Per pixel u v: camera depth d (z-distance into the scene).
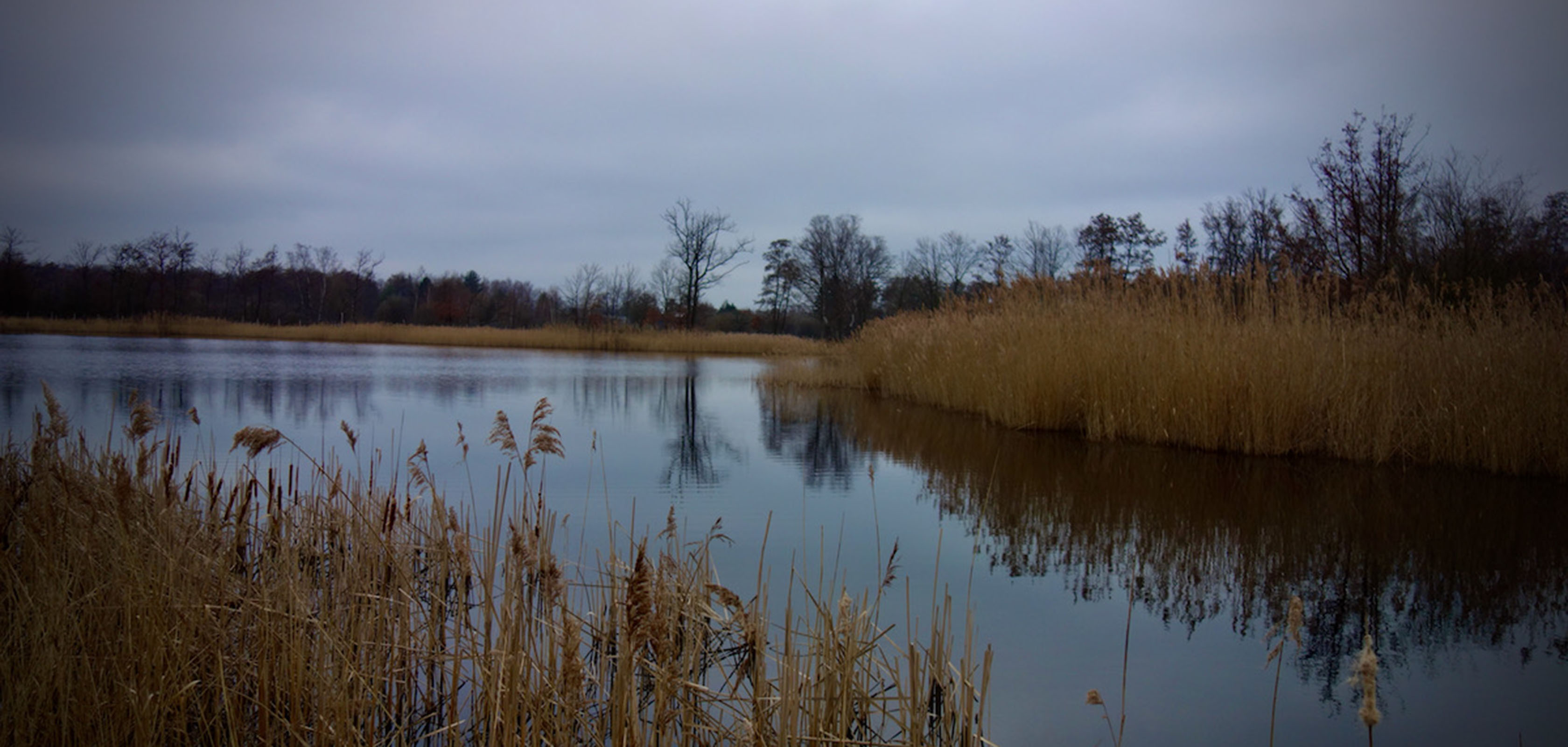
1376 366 9.01
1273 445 9.07
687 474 7.88
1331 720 3.32
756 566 5.01
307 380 16.86
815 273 64.50
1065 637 4.08
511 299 62.78
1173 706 3.39
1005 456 9.16
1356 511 6.64
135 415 4.06
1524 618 4.46
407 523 4.96
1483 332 8.99
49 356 20.92
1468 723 3.31
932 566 5.15
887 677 3.61
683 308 54.72
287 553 3.92
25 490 4.30
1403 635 4.23
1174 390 9.87
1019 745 3.06
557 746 2.79
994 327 13.67
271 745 2.92
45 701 2.86
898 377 16.55
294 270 55.09
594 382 19.14
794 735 2.88
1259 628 4.26
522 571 3.20
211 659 3.33
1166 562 5.34
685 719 3.09
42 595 3.29
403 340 40.97
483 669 3.08
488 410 12.32
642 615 2.67
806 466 8.45
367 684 3.23
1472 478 7.90
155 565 3.55
